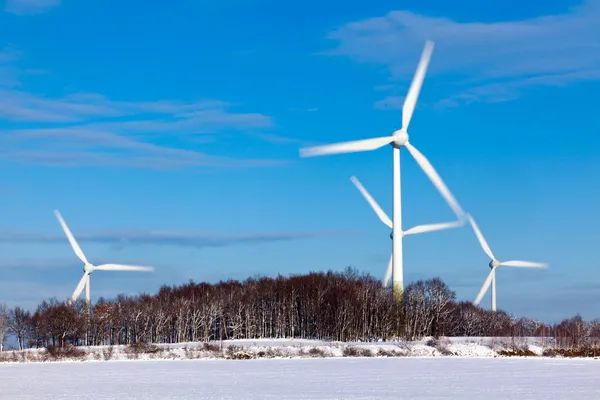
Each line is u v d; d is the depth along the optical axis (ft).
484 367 396.78
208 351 511.81
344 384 310.45
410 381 322.14
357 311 625.41
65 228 630.33
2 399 267.18
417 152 508.12
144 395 276.21
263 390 289.94
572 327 613.52
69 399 266.36
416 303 646.74
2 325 651.66
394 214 563.07
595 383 313.94
